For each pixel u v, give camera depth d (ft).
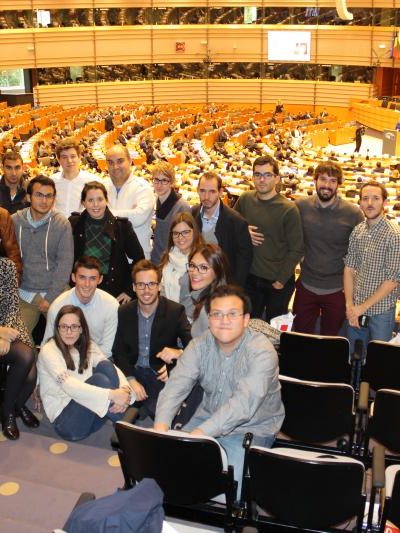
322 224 19.80
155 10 112.68
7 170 21.42
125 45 112.68
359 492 10.25
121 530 8.18
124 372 16.76
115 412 15.64
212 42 115.65
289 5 112.16
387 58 109.81
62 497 13.21
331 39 112.57
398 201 53.72
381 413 13.16
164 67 117.29
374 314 19.08
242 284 19.53
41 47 107.65
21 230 18.97
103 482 14.19
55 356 15.98
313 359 16.07
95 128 97.30
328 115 114.62
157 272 16.19
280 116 113.19
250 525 11.22
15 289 16.56
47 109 105.19
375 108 107.65
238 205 21.03
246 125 104.99
